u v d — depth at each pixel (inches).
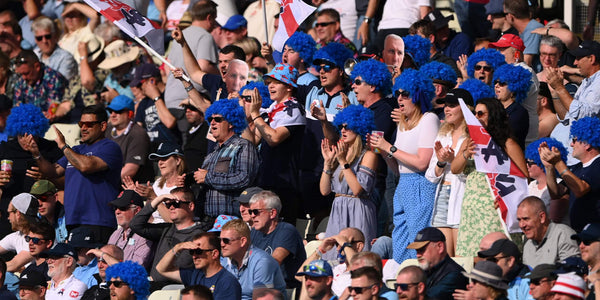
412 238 1391.5
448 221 1359.5
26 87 2146.9
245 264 1327.5
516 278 1211.2
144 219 1526.8
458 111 1354.6
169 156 1605.6
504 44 1706.4
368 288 1162.6
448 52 1873.8
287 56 1686.8
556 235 1248.2
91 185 1668.3
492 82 1508.4
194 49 1904.5
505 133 1310.3
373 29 2085.4
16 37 2356.1
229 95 1676.9
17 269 1713.8
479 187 1327.5
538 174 1354.6
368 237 1429.6
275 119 1556.3
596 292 1135.0
